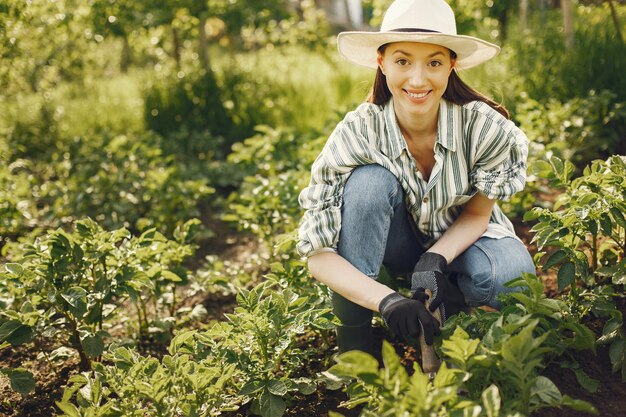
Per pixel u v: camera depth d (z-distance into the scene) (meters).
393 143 2.37
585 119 4.38
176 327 3.25
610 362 2.50
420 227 2.51
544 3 6.81
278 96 6.77
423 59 2.24
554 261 2.49
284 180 3.92
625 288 2.57
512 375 1.92
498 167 2.41
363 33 2.32
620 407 2.29
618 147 4.40
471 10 6.56
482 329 2.20
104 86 7.96
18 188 4.80
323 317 2.44
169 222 4.53
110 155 4.97
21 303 2.98
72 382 2.78
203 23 6.97
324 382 2.59
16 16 5.46
